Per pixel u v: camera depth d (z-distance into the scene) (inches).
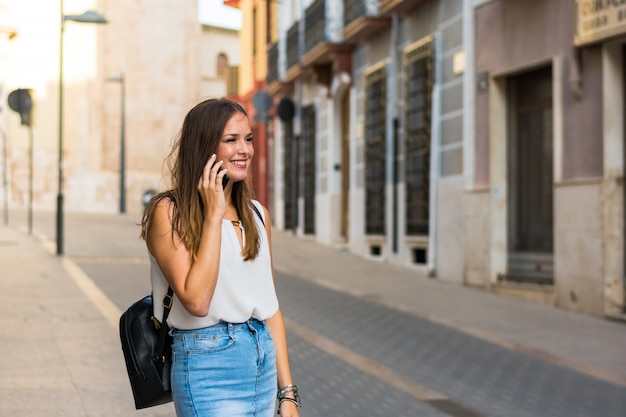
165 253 109.1
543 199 500.7
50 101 1604.3
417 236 632.4
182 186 111.6
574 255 450.9
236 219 115.0
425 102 616.1
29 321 356.8
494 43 527.5
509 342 358.0
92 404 233.6
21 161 1568.7
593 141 442.0
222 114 112.3
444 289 535.8
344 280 569.9
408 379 287.7
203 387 110.3
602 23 423.5
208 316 111.0
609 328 398.0
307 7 884.0
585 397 269.3
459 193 565.6
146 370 114.3
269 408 115.0
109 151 1696.6
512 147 527.8
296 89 979.9
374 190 722.8
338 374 292.2
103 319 365.4
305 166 935.0
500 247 528.1
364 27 698.8
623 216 424.8
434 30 609.3
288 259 697.0
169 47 1777.8
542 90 502.6
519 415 245.4
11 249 653.3
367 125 735.7
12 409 226.7
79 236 802.2
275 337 120.3
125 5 1726.1
